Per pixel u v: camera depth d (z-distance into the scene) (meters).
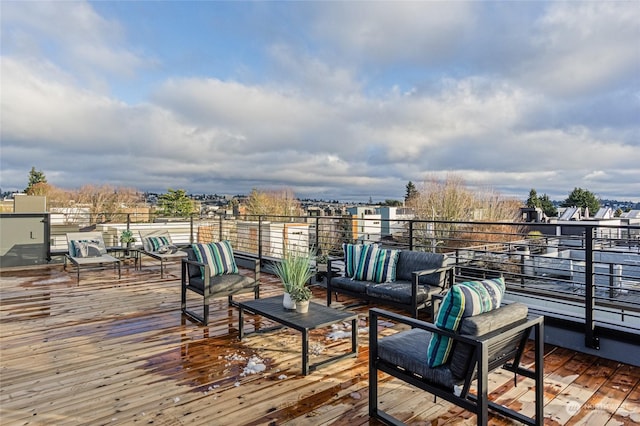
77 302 4.81
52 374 2.75
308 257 3.64
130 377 2.71
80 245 6.84
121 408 2.29
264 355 3.11
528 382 2.60
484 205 17.64
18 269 7.27
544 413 2.23
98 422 2.14
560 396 2.43
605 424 2.12
